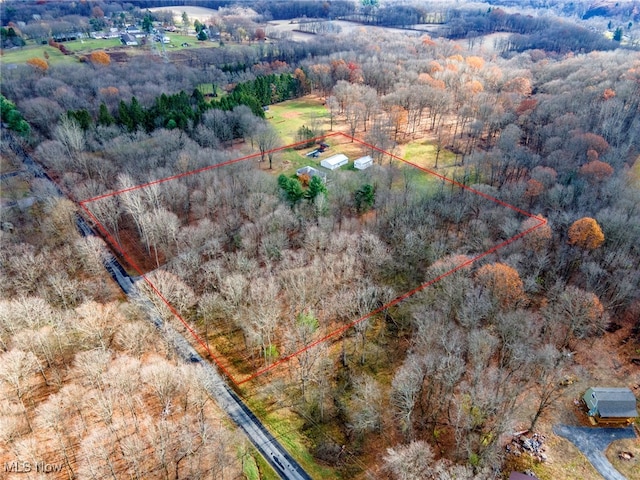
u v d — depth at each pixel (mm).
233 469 63281
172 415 68375
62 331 75812
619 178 113375
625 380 75750
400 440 67875
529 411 70625
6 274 87188
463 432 65938
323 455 66562
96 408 64938
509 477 58719
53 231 101188
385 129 170375
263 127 150750
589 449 65750
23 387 68062
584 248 93438
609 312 86562
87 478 57125
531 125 157000
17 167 133500
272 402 74312
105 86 187500
